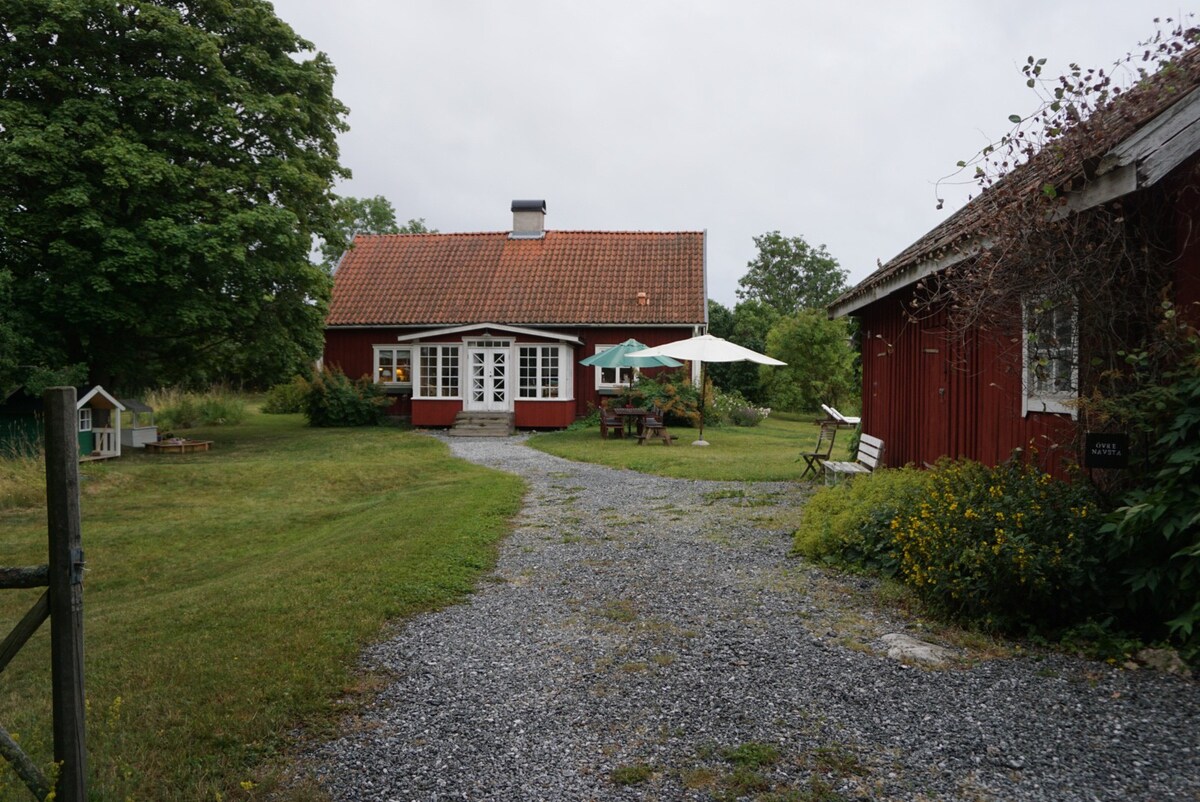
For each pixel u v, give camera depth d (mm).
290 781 3328
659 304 25125
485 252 28453
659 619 5441
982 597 5004
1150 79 4934
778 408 33531
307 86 20188
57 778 2842
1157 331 4926
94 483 14055
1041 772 3252
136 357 19266
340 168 21438
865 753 3453
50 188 16391
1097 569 4793
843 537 6934
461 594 6160
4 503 12492
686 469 13703
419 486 13359
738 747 3518
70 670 2844
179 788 3275
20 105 15773
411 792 3229
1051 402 6172
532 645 4961
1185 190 5000
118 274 16172
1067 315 5484
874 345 12039
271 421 27625
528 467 14906
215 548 9984
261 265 18250
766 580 6406
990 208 5648
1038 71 5078
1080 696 3980
